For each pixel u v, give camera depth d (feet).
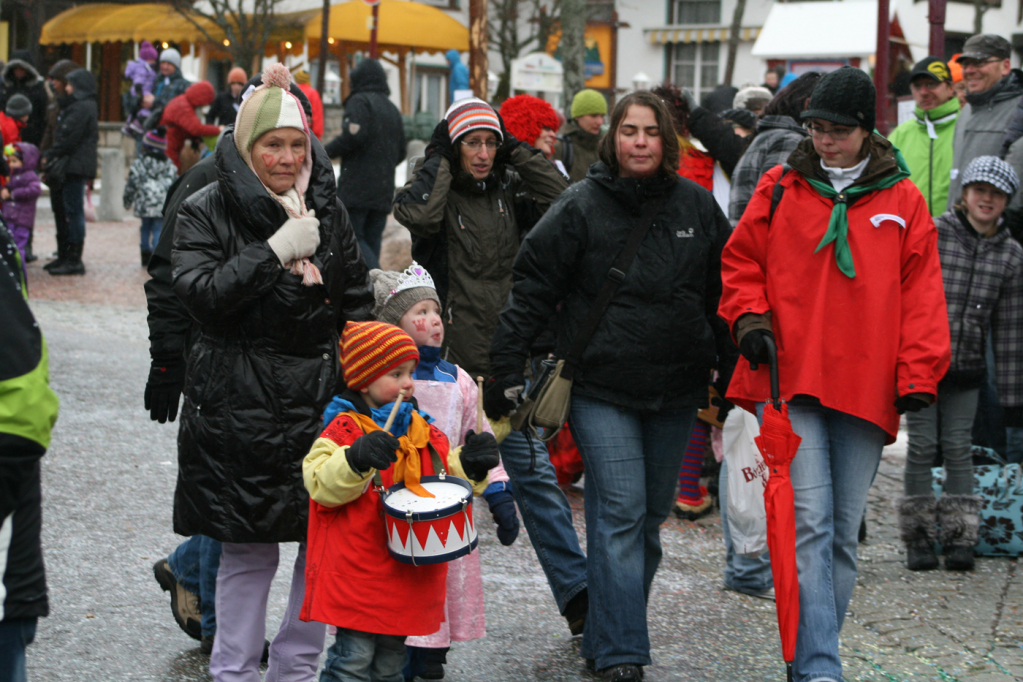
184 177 16.51
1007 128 26.12
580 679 16.55
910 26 98.37
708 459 26.84
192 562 16.76
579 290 16.26
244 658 14.17
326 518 13.10
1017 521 22.24
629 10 148.56
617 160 16.16
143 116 73.46
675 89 27.45
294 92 15.44
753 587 20.11
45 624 17.70
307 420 13.82
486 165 20.42
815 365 15.20
